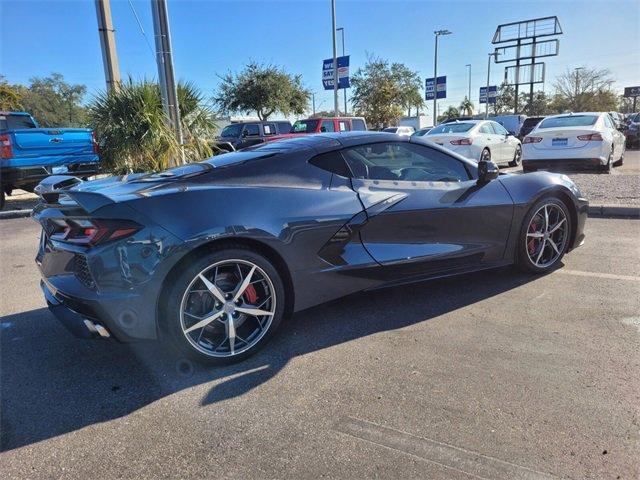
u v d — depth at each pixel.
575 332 3.34
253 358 3.17
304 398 2.70
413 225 3.73
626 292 4.01
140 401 2.74
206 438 2.40
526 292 4.09
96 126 10.59
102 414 2.63
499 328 3.45
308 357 3.15
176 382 2.92
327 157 3.57
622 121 22.28
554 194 4.44
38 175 9.71
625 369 2.86
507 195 4.18
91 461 2.27
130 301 2.78
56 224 3.02
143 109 10.38
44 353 3.34
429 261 3.81
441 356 3.09
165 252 2.79
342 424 2.46
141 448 2.34
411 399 2.64
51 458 2.29
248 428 2.46
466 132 12.37
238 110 30.86
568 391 2.66
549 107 63.69
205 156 11.50
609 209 6.95
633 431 2.32
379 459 2.20
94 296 2.77
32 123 12.24
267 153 3.48
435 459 2.19
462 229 3.97
